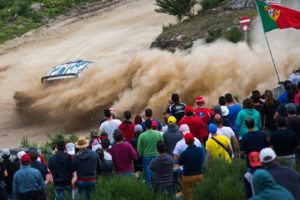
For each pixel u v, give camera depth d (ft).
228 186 58.85
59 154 63.41
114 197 59.11
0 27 270.05
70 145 70.85
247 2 186.50
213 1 205.46
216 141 63.67
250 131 58.49
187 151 60.13
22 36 258.16
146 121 67.92
